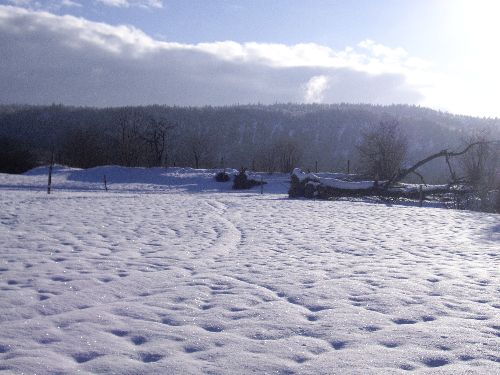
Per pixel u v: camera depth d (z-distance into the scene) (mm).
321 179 28344
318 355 4230
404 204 25984
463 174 31406
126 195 27359
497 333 4766
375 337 4672
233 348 4379
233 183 45281
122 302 5848
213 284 6805
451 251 9891
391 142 41469
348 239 11414
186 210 18016
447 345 4438
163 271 7598
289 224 14281
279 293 6352
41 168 54219
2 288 6445
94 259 8508
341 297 6148
